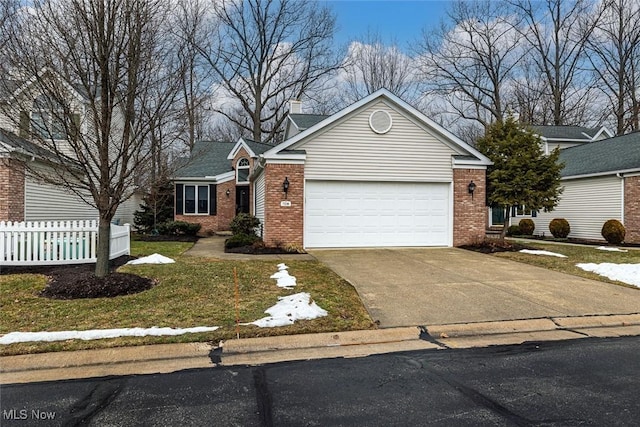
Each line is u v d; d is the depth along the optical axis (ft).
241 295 22.91
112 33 22.49
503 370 13.96
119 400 11.62
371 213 44.16
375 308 21.18
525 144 44.60
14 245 29.84
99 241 24.59
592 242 56.54
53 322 18.06
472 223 45.73
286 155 42.14
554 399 11.69
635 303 22.61
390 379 13.16
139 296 22.31
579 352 15.83
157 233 66.03
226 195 74.38
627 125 99.14
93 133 25.13
